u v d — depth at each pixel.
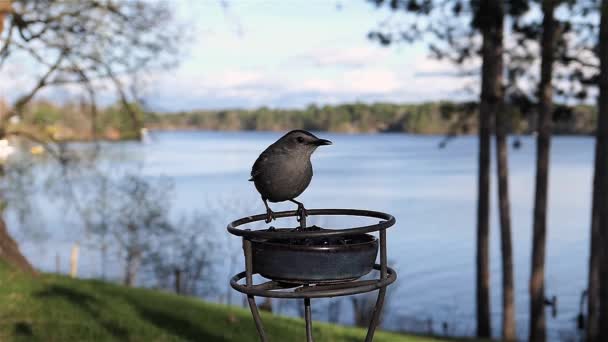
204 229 24.38
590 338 15.73
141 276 23.11
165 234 23.23
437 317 26.52
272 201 4.11
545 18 14.99
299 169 3.82
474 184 85.56
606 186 14.92
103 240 23.44
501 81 16.73
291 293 3.45
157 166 110.25
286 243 3.89
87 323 9.37
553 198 75.88
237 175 89.31
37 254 32.59
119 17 14.84
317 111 162.25
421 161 140.00
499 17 15.12
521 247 44.59
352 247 3.57
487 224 17.59
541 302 16.64
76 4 14.38
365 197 68.75
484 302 17.75
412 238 46.69
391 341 10.91
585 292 19.53
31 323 9.08
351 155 166.00
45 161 17.03
